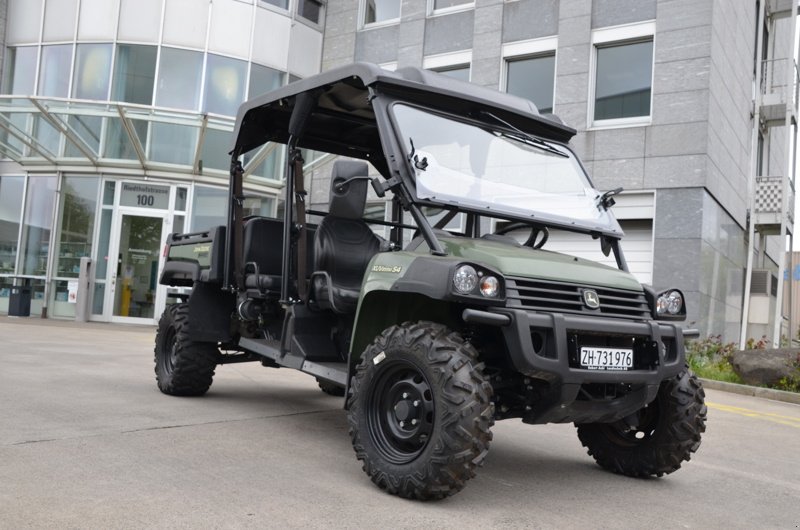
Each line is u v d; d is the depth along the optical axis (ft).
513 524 10.34
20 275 54.39
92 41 54.29
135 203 52.65
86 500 10.00
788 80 49.19
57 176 53.47
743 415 25.39
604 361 11.77
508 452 15.84
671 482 14.03
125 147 51.83
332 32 61.26
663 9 44.68
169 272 20.77
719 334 45.52
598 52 47.96
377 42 59.00
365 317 12.62
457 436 10.56
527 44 50.70
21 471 11.21
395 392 11.78
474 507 11.10
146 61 53.93
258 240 18.21
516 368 10.98
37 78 55.36
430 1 56.39
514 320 10.96
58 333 38.81
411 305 13.34
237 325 19.39
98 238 52.65
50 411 16.14
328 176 55.93
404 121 13.47
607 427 14.49
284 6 58.13
